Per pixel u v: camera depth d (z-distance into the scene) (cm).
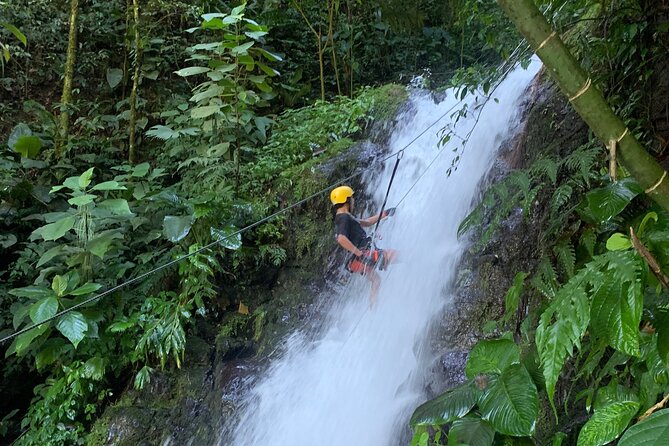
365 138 522
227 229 423
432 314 342
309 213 468
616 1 269
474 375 175
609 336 126
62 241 460
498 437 162
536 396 155
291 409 361
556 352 131
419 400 300
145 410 382
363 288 416
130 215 432
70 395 387
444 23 734
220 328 426
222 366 403
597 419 127
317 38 654
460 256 351
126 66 622
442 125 466
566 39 329
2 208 462
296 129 532
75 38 547
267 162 498
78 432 384
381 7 682
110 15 634
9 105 590
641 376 153
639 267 127
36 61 608
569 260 219
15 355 427
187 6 596
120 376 416
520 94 393
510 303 201
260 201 478
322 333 409
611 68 277
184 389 392
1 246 459
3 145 526
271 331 423
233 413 370
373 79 695
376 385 345
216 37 605
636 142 125
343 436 333
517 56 287
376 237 421
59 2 623
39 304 371
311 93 664
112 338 409
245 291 446
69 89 546
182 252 426
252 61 454
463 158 411
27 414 402
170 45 629
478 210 237
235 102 481
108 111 618
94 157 533
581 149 230
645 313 150
